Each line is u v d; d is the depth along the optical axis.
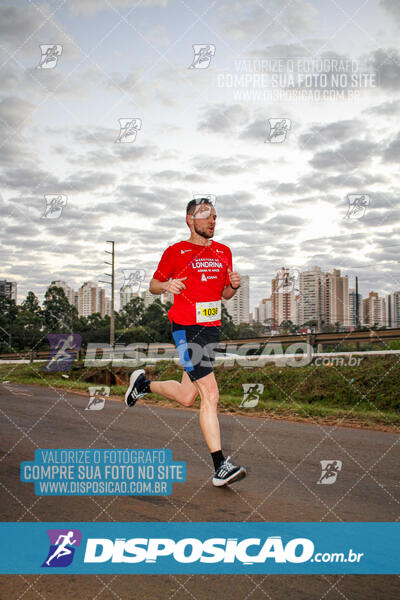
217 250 3.78
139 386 4.23
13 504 3.03
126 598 1.92
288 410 7.56
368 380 8.98
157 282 3.73
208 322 3.62
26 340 22.02
